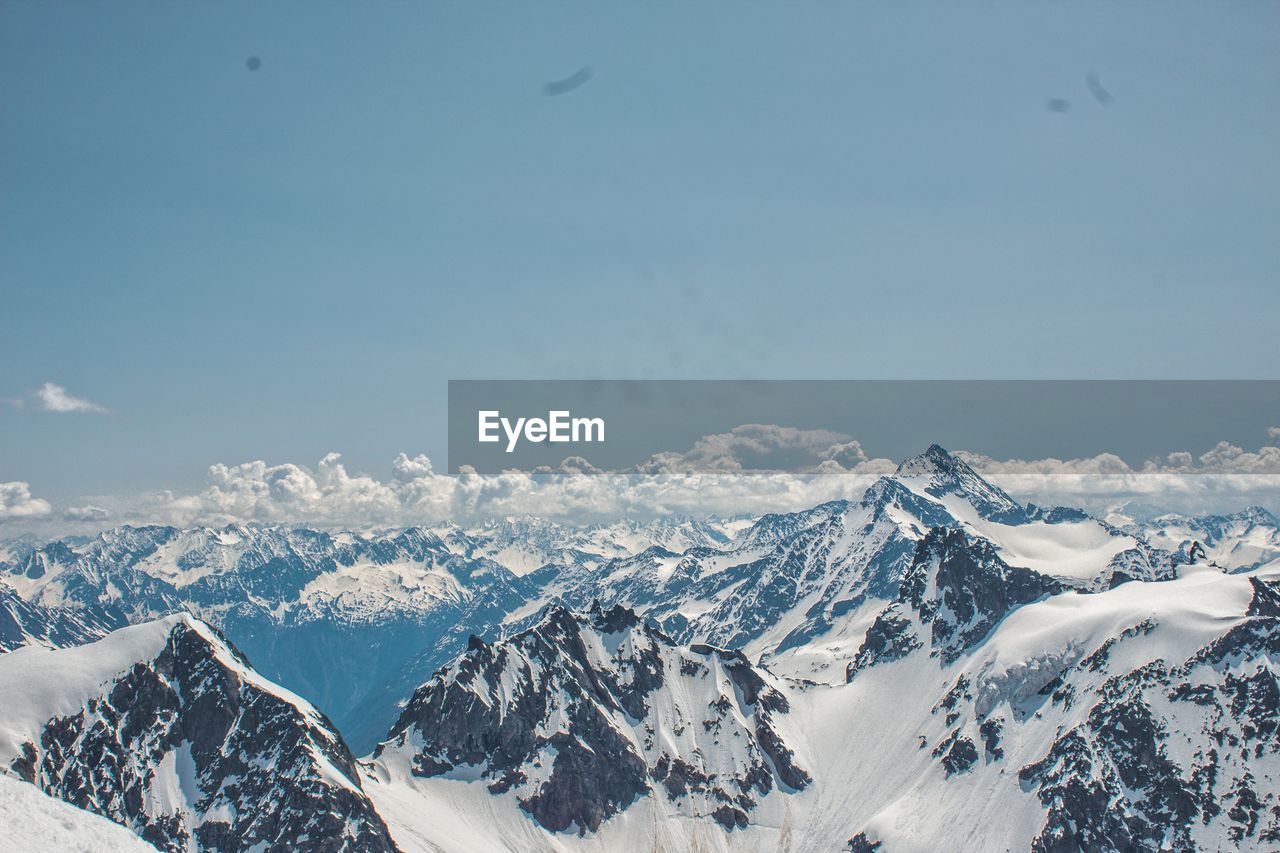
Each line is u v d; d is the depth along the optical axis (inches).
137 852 4785.9
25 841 4485.7
